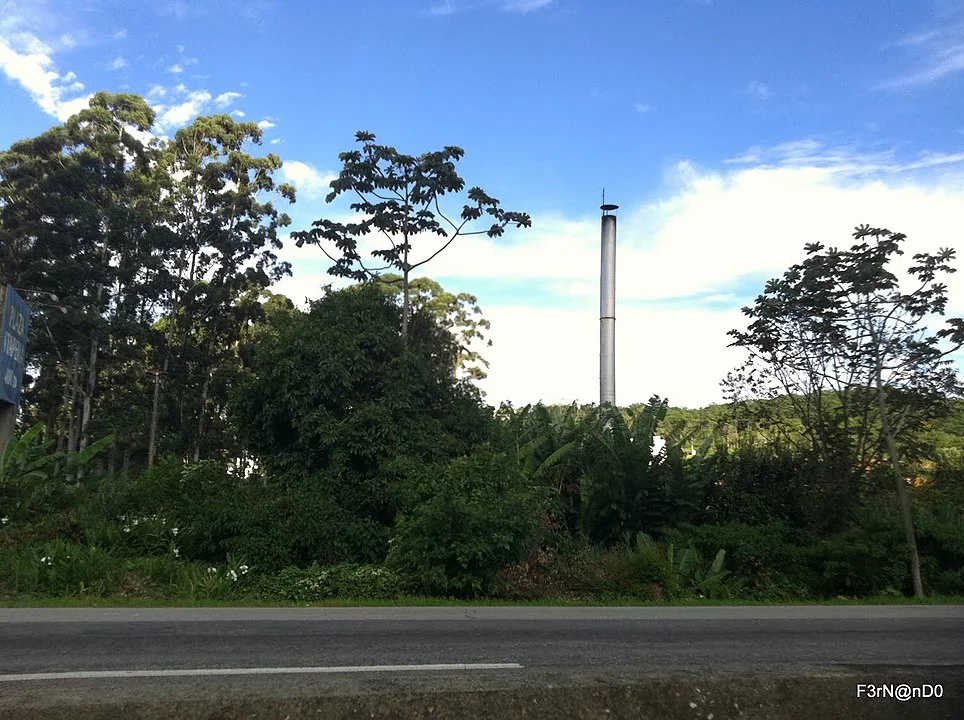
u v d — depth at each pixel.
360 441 19.11
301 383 19.95
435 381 21.52
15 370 21.75
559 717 5.20
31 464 20.17
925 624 10.22
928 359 16.59
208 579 13.82
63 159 38.56
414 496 15.59
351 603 12.24
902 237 16.58
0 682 5.82
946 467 18.81
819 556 16.56
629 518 19.41
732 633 8.94
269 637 8.04
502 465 15.84
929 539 17.09
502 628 9.05
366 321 21.53
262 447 21.02
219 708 5.10
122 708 5.08
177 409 41.03
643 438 20.31
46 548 14.37
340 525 17.69
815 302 17.17
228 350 42.81
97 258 38.09
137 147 41.12
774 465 19.42
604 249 25.70
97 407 40.84
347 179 22.67
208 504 17.73
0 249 36.56
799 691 5.86
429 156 22.95
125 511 18.14
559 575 15.20
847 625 9.92
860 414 17.86
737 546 16.84
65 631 8.30
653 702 5.53
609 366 25.05
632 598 14.52
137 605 11.23
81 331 35.47
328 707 5.15
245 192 42.19
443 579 13.70
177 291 40.25
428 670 6.42
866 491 17.83
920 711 5.62
